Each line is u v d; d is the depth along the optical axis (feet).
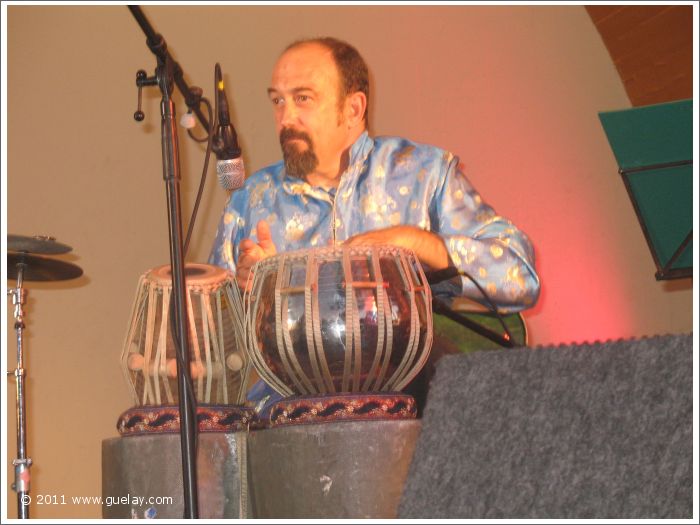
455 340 9.15
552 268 13.34
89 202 12.84
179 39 13.12
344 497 4.41
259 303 5.00
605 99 13.79
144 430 5.08
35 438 12.19
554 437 3.05
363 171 10.12
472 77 13.56
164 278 5.63
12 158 12.83
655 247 7.97
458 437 3.18
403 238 8.65
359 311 4.73
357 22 13.44
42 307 12.50
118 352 12.59
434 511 3.13
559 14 13.83
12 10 12.98
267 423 5.11
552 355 3.11
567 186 13.52
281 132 10.27
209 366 5.52
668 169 7.73
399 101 13.38
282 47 13.23
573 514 2.98
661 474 2.90
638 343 3.00
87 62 13.07
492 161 13.41
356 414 4.61
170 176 4.97
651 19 13.00
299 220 10.06
